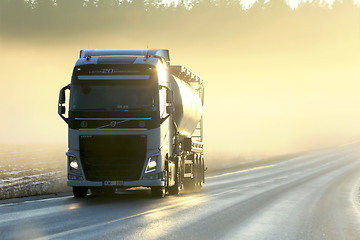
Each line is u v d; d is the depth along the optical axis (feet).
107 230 64.64
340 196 145.79
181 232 65.21
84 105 109.91
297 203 116.37
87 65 112.16
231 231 67.92
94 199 111.55
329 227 77.20
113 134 109.19
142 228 67.26
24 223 70.44
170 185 123.54
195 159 156.97
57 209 89.04
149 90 111.04
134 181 109.50
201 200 113.80
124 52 118.62
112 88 110.83
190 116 153.17
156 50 121.90
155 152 110.52
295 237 65.62
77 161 110.01
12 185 189.67
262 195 136.26
